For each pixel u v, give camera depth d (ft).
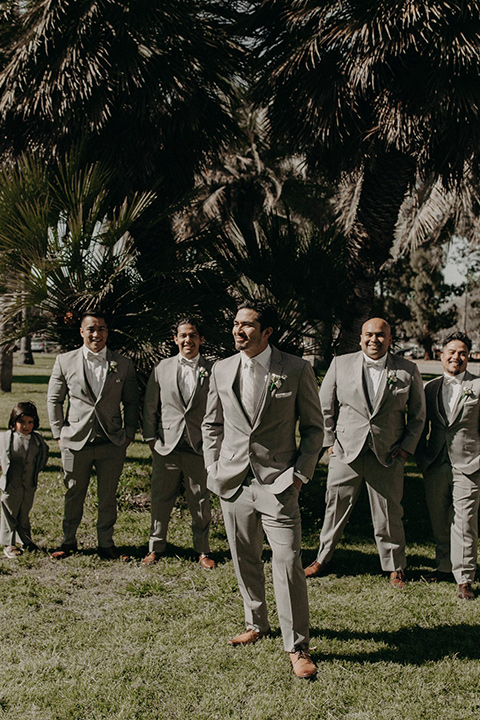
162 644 10.77
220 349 18.76
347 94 17.95
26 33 18.72
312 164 21.18
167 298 18.40
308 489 23.34
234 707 8.98
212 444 11.09
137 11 18.16
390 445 13.74
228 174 45.52
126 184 19.70
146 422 15.07
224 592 13.05
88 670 9.86
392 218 20.70
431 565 15.28
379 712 8.95
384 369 13.74
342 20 18.38
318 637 11.19
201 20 20.16
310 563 15.33
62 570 14.20
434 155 19.51
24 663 10.02
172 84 18.22
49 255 17.07
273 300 19.24
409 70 17.70
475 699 9.32
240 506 10.48
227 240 19.60
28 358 99.76
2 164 20.51
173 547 15.96
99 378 14.87
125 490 20.53
